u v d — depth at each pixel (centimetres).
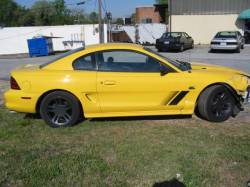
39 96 622
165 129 608
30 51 2750
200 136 571
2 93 968
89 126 635
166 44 2503
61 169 459
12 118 693
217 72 658
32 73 629
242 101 689
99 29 3009
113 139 566
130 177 438
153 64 630
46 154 511
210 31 3334
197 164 469
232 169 455
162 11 4362
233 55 2155
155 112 640
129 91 621
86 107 628
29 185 421
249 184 418
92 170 456
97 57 629
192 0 3306
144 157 493
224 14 3266
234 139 555
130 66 629
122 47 631
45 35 3203
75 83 617
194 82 630
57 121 636
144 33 3638
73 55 634
